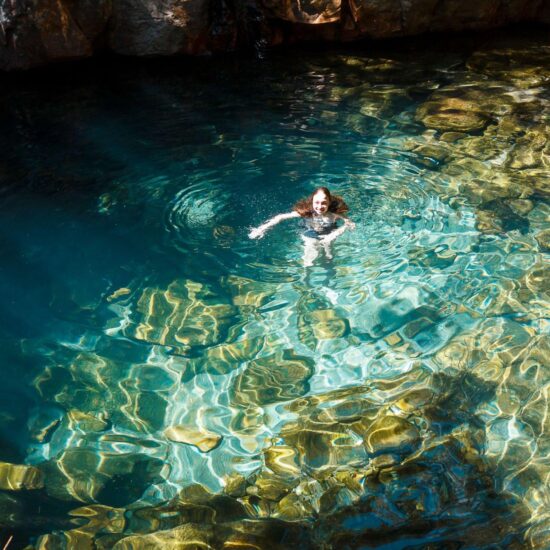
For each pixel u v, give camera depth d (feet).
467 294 21.62
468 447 16.81
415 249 23.50
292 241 24.07
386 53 39.37
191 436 17.40
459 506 15.43
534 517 15.11
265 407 18.16
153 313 21.31
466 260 22.97
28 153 29.48
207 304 21.62
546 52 39.09
